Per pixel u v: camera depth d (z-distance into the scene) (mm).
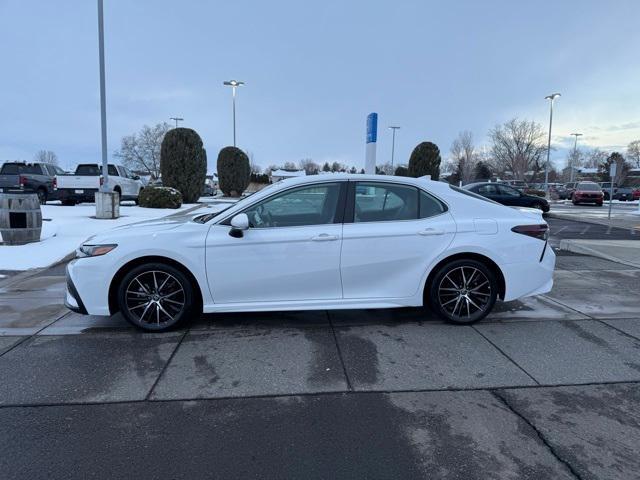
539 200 20797
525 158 67250
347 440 2928
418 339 4605
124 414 3225
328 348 4379
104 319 5203
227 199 29906
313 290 4746
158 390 3564
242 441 2914
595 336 4711
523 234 4953
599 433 3010
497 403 3387
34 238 9984
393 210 4871
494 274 5000
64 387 3604
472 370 3922
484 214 4977
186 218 5328
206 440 2924
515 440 2934
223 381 3717
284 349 4352
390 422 3135
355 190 4832
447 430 3043
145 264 4648
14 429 3033
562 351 4324
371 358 4156
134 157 69438
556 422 3137
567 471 2633
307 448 2842
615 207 31125
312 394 3518
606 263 8758
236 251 4621
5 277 7402
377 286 4816
